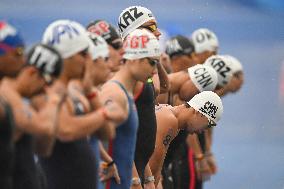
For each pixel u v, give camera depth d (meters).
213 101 24.75
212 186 35.88
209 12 71.69
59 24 17.98
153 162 24.28
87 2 66.81
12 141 15.47
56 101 16.20
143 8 24.94
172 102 28.00
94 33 20.80
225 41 69.44
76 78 18.02
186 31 67.75
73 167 18.75
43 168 18.81
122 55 21.17
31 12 60.59
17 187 16.70
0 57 15.77
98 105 18.53
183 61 30.81
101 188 21.09
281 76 60.06
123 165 21.25
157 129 24.09
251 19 71.75
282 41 68.19
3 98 15.34
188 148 29.44
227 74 30.09
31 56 16.23
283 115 51.09
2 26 15.80
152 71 21.20
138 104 22.83
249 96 56.28
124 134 21.17
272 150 42.50
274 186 36.19
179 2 71.50
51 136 16.19
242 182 36.78
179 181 29.33
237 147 43.25
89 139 19.92
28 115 15.70
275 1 72.50
